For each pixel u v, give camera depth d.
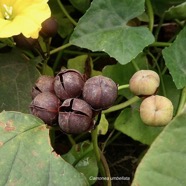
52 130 0.16
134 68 0.17
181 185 0.12
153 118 0.14
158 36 0.19
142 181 0.12
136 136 0.16
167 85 0.17
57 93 0.13
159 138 0.12
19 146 0.13
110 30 0.16
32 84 0.16
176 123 0.12
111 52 0.15
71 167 0.13
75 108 0.13
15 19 0.15
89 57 0.17
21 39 0.16
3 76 0.16
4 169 0.13
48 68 0.17
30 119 0.13
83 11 0.18
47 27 0.16
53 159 0.13
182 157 0.12
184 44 0.16
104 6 0.16
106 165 0.16
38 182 0.13
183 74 0.16
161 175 0.12
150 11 0.17
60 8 0.18
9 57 0.16
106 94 0.13
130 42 0.16
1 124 0.13
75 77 0.13
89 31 0.16
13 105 0.16
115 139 0.18
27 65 0.16
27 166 0.13
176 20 0.18
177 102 0.17
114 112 0.17
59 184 0.13
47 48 0.16
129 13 0.16
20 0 0.15
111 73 0.17
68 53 0.18
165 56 0.15
